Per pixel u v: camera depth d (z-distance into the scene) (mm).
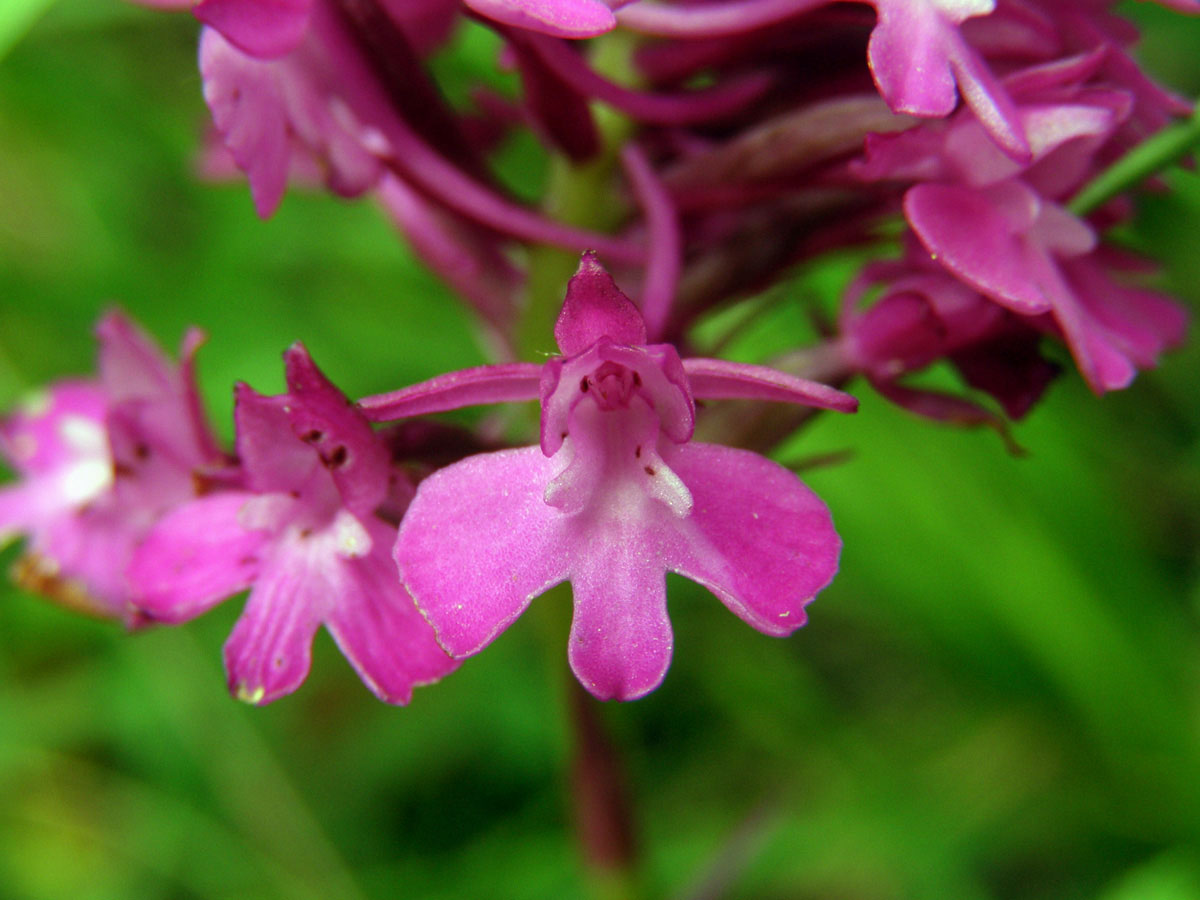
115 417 51
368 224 91
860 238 52
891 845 75
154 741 81
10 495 58
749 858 60
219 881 79
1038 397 49
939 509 71
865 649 87
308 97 46
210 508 45
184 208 95
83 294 88
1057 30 46
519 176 90
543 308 53
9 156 95
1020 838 75
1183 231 88
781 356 51
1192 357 87
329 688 84
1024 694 74
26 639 81
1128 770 73
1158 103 47
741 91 50
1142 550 74
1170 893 66
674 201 50
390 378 86
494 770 81
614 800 58
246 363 85
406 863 79
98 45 97
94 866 80
